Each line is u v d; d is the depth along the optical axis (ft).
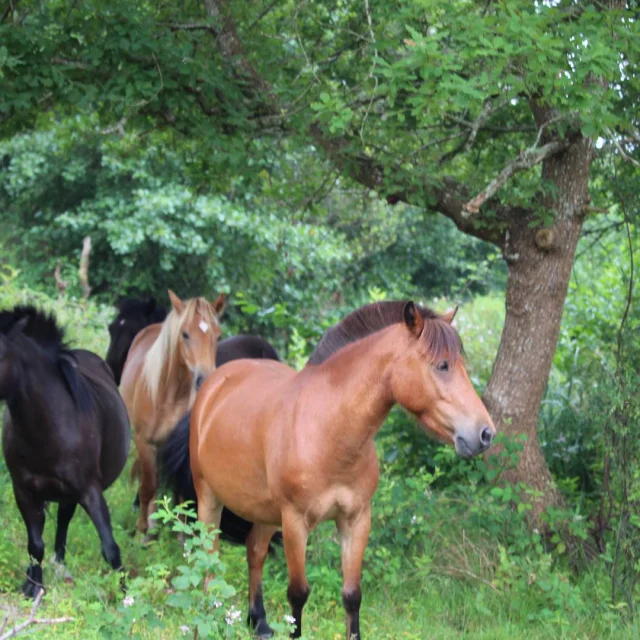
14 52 27.89
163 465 24.80
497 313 62.34
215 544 22.40
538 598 24.14
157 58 28.63
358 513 18.65
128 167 63.26
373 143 28.66
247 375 22.00
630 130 27.61
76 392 22.70
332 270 71.26
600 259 42.70
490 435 16.80
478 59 25.11
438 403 17.15
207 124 29.14
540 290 28.63
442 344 17.15
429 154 29.32
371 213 69.97
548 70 22.13
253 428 19.76
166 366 30.09
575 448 32.55
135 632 17.85
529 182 26.94
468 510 26.96
